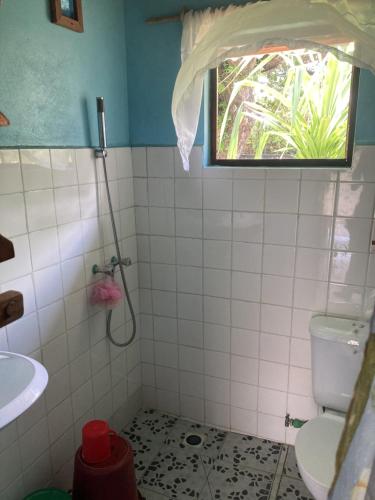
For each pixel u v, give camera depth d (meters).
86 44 1.70
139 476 1.94
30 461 1.58
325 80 1.86
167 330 2.27
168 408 2.40
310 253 1.85
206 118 1.95
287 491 1.84
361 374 0.85
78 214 1.73
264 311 2.01
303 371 2.01
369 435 0.77
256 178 1.86
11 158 1.38
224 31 1.54
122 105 1.99
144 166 2.07
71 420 1.81
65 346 1.73
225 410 2.24
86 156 1.75
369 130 1.65
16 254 1.44
